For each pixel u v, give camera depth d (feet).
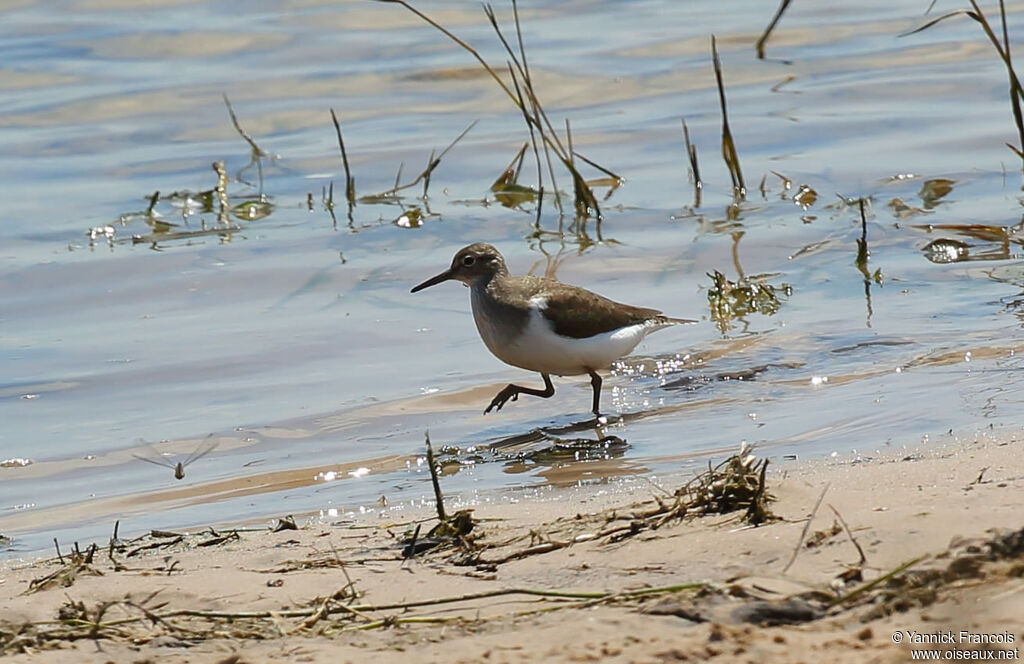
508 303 42.83
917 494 26.03
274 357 47.52
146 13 92.79
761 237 58.29
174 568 27.89
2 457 39.78
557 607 22.00
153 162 70.95
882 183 64.34
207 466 38.55
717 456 35.70
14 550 32.12
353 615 23.09
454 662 19.75
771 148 70.69
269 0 95.50
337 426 41.52
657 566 23.71
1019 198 60.95
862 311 49.01
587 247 58.13
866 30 90.38
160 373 46.21
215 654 21.71
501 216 62.69
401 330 50.19
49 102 78.23
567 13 94.79
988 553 20.98
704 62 85.10
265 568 27.27
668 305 51.24
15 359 47.52
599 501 31.27
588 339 42.47
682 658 18.79
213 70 83.82
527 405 43.32
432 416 42.34
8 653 22.02
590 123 75.72
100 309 52.42
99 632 23.00
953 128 71.92
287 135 74.84
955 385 39.68
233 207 64.44
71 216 62.90
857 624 19.49
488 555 26.43
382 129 75.61
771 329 47.85
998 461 29.14
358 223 62.08
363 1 95.04
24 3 94.27
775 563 22.72
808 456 33.99
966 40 87.10
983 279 51.52
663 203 63.52
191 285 54.65
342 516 32.73
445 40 88.89
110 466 39.01
